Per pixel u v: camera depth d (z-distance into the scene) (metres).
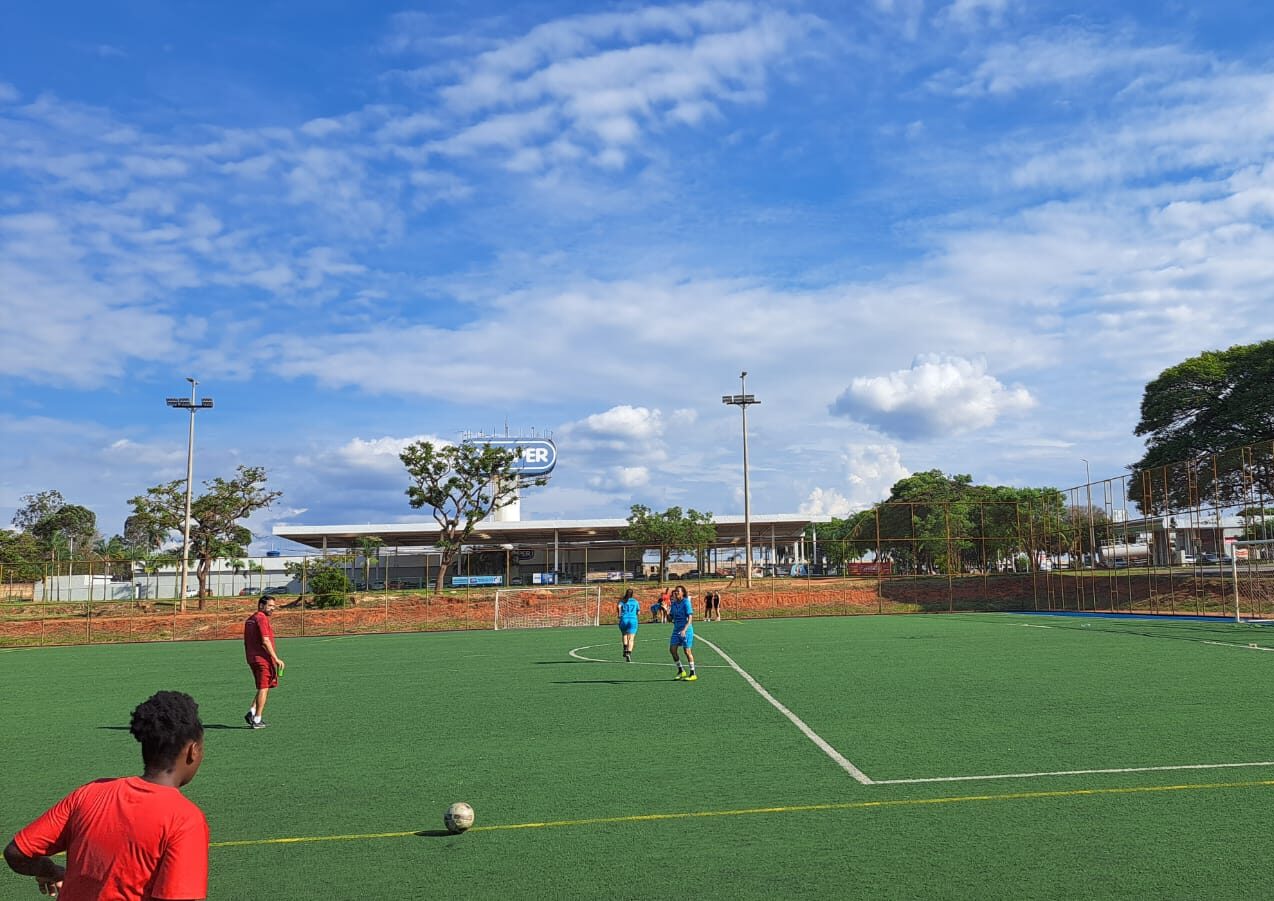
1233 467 42.19
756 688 17.66
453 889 6.71
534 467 100.31
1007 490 90.00
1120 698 15.27
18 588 75.81
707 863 7.18
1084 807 8.56
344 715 15.62
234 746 12.78
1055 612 48.97
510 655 27.84
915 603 52.97
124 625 46.41
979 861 7.09
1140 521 45.53
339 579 57.34
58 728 15.30
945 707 14.68
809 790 9.41
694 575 92.88
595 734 12.98
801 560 114.44
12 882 7.27
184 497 58.94
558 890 6.64
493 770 10.79
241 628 45.00
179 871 3.49
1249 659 21.22
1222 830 7.79
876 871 6.91
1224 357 61.91
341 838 8.09
